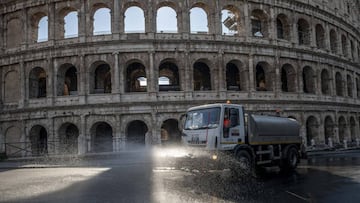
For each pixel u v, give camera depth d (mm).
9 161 42031
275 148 28578
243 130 25141
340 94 67188
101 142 52406
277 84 54469
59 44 50656
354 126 69938
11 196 18328
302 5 60094
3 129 52500
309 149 55188
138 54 49188
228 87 54438
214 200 16625
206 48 50469
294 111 55938
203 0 51906
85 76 49188
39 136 52938
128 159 39812
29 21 53219
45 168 34094
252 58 52875
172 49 49500
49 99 49812
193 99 48938
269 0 55875
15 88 53531
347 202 15875
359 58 80125
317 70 60938
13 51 53344
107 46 48938
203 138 24156
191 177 24531
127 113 47844
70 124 52375
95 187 20734
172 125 53562
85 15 50281
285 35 59156
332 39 67938
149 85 48531
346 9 73812
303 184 21375
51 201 16797
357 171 27125
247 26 53219
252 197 17375
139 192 18766
